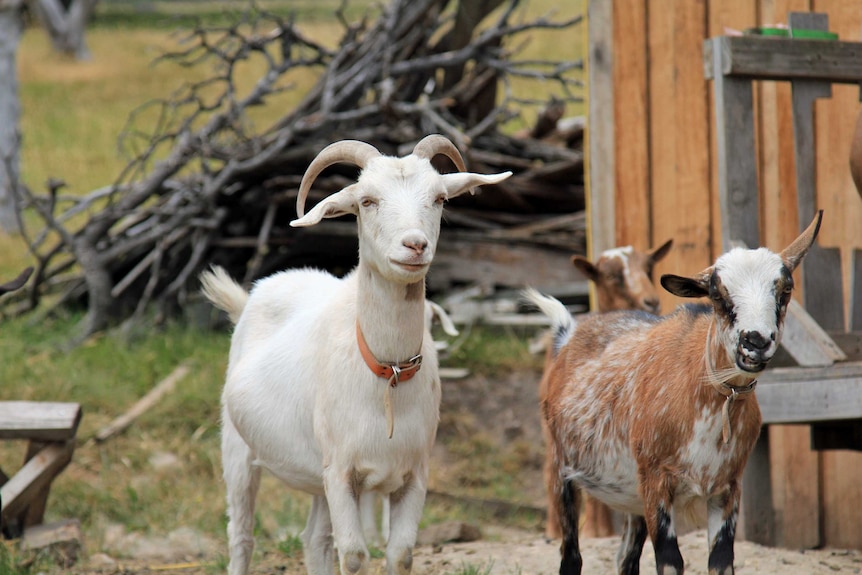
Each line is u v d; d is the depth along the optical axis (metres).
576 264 9.29
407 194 5.46
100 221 15.63
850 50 7.58
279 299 7.05
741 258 5.29
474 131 15.95
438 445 12.78
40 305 16.81
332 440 5.91
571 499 6.60
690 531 9.13
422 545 9.45
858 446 8.21
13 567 8.01
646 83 9.92
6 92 22.75
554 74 16.23
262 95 16.28
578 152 16.34
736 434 5.58
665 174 9.84
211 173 16.19
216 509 10.43
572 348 6.77
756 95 9.45
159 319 15.23
